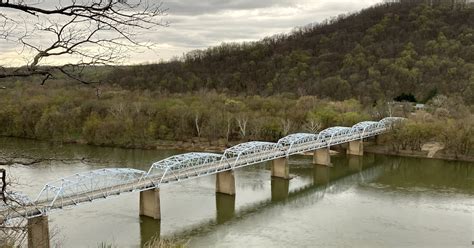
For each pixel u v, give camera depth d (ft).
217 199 274.36
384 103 517.96
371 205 261.85
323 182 326.85
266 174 352.08
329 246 194.39
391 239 203.62
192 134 466.29
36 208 177.06
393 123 450.30
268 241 201.26
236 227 221.66
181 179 253.44
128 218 230.68
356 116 469.98
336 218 236.84
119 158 378.12
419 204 262.67
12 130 458.91
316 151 390.63
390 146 451.12
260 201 273.54
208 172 273.13
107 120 443.32
